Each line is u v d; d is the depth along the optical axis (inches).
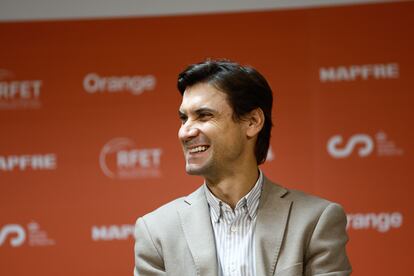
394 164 247.6
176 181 254.1
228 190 130.8
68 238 253.0
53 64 259.0
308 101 252.2
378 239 245.8
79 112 257.3
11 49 259.1
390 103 249.6
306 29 255.1
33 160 255.8
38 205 254.5
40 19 260.4
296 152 250.8
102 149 256.2
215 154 125.5
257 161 134.3
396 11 252.5
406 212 245.9
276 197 132.5
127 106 257.3
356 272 245.1
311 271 125.1
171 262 128.4
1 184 255.1
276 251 125.0
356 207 247.3
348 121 250.4
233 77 126.8
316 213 128.7
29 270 251.8
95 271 251.9
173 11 259.8
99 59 258.7
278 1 257.0
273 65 255.1
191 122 126.2
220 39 257.9
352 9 253.9
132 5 259.8
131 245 253.0
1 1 259.9
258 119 130.7
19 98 257.6
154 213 137.3
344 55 252.5
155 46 259.0
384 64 251.0
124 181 254.8
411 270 243.9
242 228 130.8
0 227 253.3
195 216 132.0
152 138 255.8
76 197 254.5
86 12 260.1
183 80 128.9
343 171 249.0
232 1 258.4
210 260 125.1
